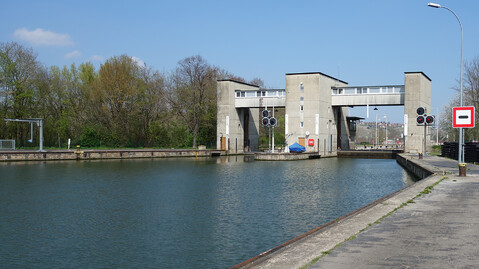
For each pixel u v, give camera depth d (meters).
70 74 78.50
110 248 15.55
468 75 68.38
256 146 85.38
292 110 70.12
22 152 55.00
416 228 11.54
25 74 66.00
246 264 8.44
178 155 69.12
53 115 74.19
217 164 54.53
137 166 49.91
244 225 18.70
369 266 8.11
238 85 77.31
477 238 10.33
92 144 72.81
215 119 85.00
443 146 58.44
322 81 69.62
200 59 76.75
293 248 9.61
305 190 29.88
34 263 13.99
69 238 16.92
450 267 7.97
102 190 29.61
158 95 76.88
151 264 13.80
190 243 16.03
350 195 27.47
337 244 9.88
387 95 67.88
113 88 71.94
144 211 22.02
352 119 90.69
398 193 18.75
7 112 65.56
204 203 24.34
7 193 28.06
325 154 71.62
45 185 32.00
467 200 16.56
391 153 72.50
